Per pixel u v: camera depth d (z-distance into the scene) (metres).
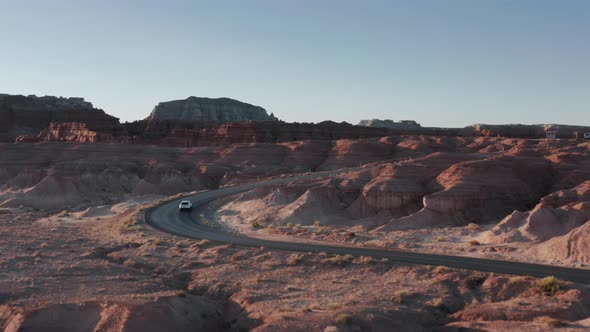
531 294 29.92
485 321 25.66
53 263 42.25
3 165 153.50
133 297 28.77
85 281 35.88
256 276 37.50
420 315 27.78
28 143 170.75
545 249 42.06
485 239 51.16
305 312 27.20
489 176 74.12
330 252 45.06
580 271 35.66
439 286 32.88
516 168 77.25
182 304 28.88
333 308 27.84
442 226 64.88
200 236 57.47
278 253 44.16
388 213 74.31
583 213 49.44
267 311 28.47
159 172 145.50
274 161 151.38
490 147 143.75
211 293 34.59
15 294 32.06
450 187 70.69
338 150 153.50
